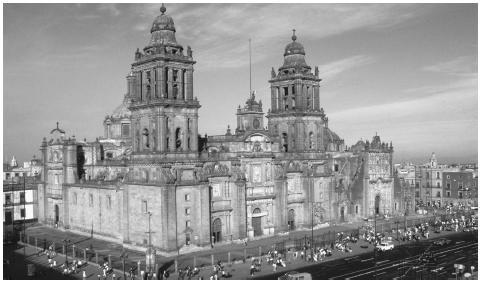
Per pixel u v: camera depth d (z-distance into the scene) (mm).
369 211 149750
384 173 155125
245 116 131750
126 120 150250
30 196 153000
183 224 107125
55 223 140000
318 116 140500
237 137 123500
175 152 107750
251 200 122000
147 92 110750
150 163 107000
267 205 125812
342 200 144250
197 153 111562
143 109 109938
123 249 110375
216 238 115062
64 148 133875
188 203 108000
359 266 96938
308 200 135250
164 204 104000
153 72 107875
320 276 89812
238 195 117188
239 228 117188
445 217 153500
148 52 111250
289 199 133250
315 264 98688
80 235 127812
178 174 107312
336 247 112938
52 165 140625
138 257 103062
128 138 147750
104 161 132250
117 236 117875
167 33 110125
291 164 134000
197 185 108750
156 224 105812
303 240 119500
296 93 137250
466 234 130375
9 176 199875
